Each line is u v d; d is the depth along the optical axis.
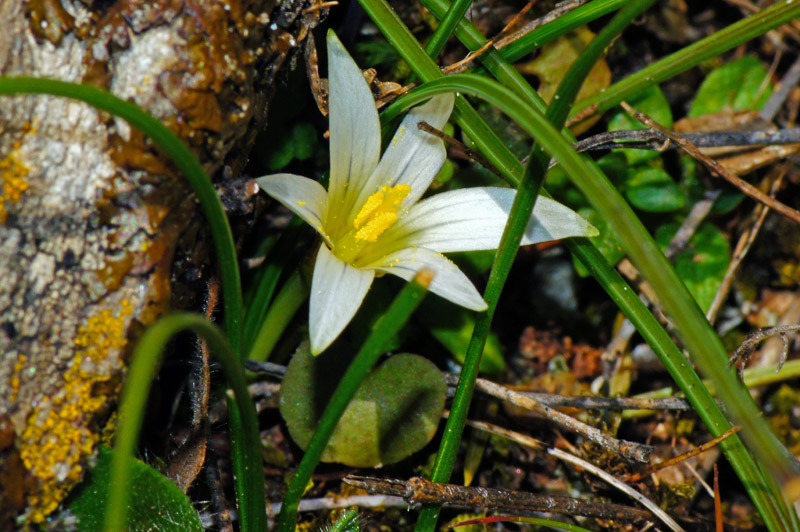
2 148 0.30
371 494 0.34
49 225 0.30
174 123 0.31
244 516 0.32
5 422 0.30
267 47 0.31
